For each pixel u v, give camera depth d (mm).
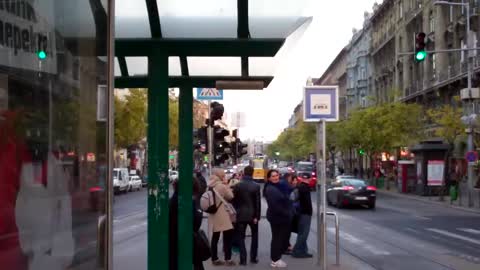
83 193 3021
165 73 7012
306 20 6465
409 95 61438
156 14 6422
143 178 68188
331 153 77500
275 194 11594
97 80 3227
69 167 2910
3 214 2453
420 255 14430
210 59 8633
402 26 65688
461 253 14898
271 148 184500
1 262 2430
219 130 18547
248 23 6387
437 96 53500
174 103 61438
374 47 81188
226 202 11992
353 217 26125
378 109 52375
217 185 11922
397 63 67500
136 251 15242
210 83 8734
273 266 11719
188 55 7125
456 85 48938
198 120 49500
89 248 3049
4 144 2482
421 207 33062
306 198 13211
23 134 2594
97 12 3244
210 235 15789
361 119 53906
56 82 2822
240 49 6801
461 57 48281
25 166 2598
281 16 6398
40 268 2670
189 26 6605
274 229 11719
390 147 52719
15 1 2533
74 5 2988
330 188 33938
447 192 42156
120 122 48562
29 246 2600
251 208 12180
